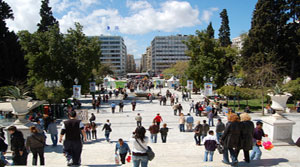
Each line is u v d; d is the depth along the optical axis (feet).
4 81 109.09
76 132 19.22
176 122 67.87
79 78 110.22
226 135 19.62
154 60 579.89
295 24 119.44
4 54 109.29
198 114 78.84
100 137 51.93
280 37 123.54
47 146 41.88
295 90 88.99
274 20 122.31
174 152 32.94
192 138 50.03
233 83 77.92
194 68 127.85
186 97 120.47
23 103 33.42
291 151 26.71
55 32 104.63
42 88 76.33
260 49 123.44
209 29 182.80
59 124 66.69
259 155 23.29
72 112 19.92
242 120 20.16
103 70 249.14
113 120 71.56
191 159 28.19
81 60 111.34
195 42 130.93
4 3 121.19
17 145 22.93
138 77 383.65
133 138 18.24
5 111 66.08
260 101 111.75
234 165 19.12
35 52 104.22
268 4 121.29
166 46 559.38
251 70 107.76
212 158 27.37
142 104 110.22
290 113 77.92
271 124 29.19
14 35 117.29
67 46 108.27
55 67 106.93
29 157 31.42
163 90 193.06
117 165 20.98
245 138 19.58
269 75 95.55
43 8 156.15
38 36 105.29
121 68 519.19
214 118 72.79
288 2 119.75
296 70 122.62
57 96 75.87
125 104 109.81
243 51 135.64
